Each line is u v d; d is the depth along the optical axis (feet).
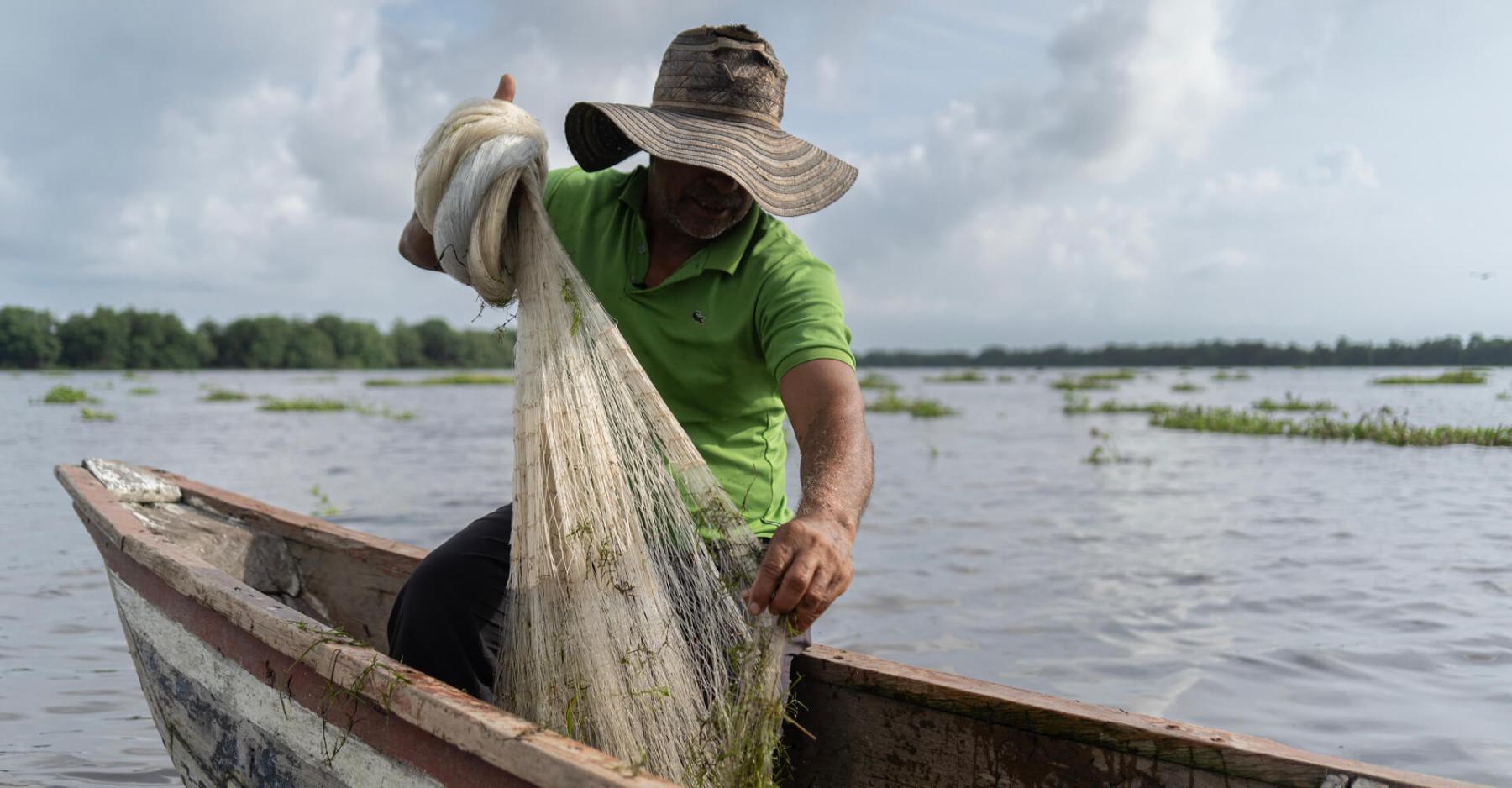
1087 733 6.28
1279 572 20.54
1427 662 14.48
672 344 7.51
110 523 10.16
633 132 6.64
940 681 7.00
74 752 11.44
